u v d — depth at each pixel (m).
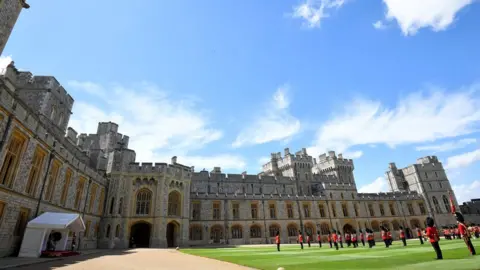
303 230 58.38
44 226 19.41
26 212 20.38
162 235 39.16
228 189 63.09
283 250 26.98
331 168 81.06
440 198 70.88
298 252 22.91
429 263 10.66
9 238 18.22
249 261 15.45
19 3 16.19
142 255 21.48
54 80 32.91
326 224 61.06
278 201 59.09
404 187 77.19
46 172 22.58
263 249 30.53
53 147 23.45
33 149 20.36
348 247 29.03
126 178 40.97
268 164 83.25
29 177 20.92
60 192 25.42
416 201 70.88
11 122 17.22
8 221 17.89
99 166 42.09
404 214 68.56
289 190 69.62
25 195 19.62
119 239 37.19
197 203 52.84
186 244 42.38
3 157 16.56
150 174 41.84
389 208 68.56
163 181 41.97
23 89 30.92
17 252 19.16
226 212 53.88
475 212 71.62
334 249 25.75
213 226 51.94
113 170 40.66
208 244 48.75
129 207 39.38
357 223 63.84
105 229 37.28
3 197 17.14
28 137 19.52
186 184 45.94
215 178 63.00
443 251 15.45
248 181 66.06
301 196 61.59
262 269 11.67
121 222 38.22
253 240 53.62
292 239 56.72
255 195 57.59
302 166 74.69
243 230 53.69
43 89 31.44
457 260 10.89
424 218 69.25
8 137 16.95
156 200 40.81
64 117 35.84
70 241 25.91
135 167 41.84
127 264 14.59
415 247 21.39
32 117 19.84
